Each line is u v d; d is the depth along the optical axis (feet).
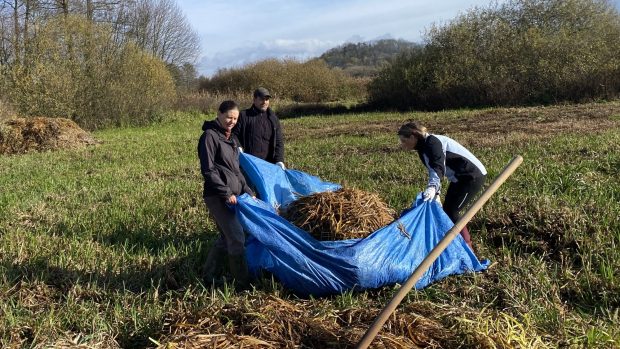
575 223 18.19
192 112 100.48
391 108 93.56
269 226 14.90
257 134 20.75
